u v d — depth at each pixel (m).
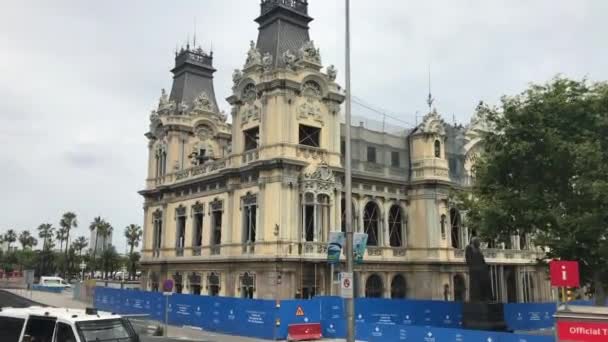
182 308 41.97
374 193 52.50
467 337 27.84
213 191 51.72
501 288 59.66
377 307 39.69
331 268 42.44
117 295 52.78
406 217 55.03
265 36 50.88
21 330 18.14
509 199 33.06
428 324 41.69
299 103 46.59
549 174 32.03
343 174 48.06
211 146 61.97
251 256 44.62
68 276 138.38
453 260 53.84
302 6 51.59
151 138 62.50
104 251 142.62
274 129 45.31
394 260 52.41
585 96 32.31
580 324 17.41
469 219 37.06
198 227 54.19
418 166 55.56
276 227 43.47
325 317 36.44
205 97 62.03
